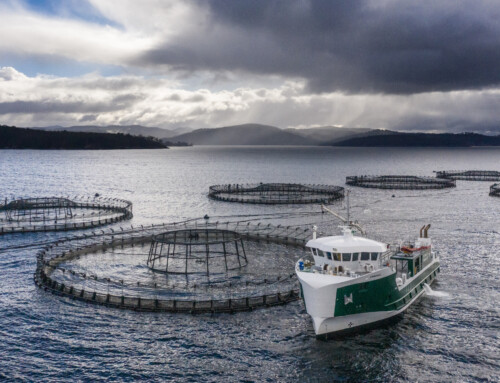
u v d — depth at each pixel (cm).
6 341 6009
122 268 9294
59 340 6053
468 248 10831
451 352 5725
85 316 6794
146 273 8956
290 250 10731
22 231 12888
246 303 7025
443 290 7869
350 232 6844
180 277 8662
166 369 5381
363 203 18950
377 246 6644
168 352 5766
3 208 16750
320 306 5875
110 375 5253
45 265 9062
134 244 11375
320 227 14050
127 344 5959
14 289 7944
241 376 5231
